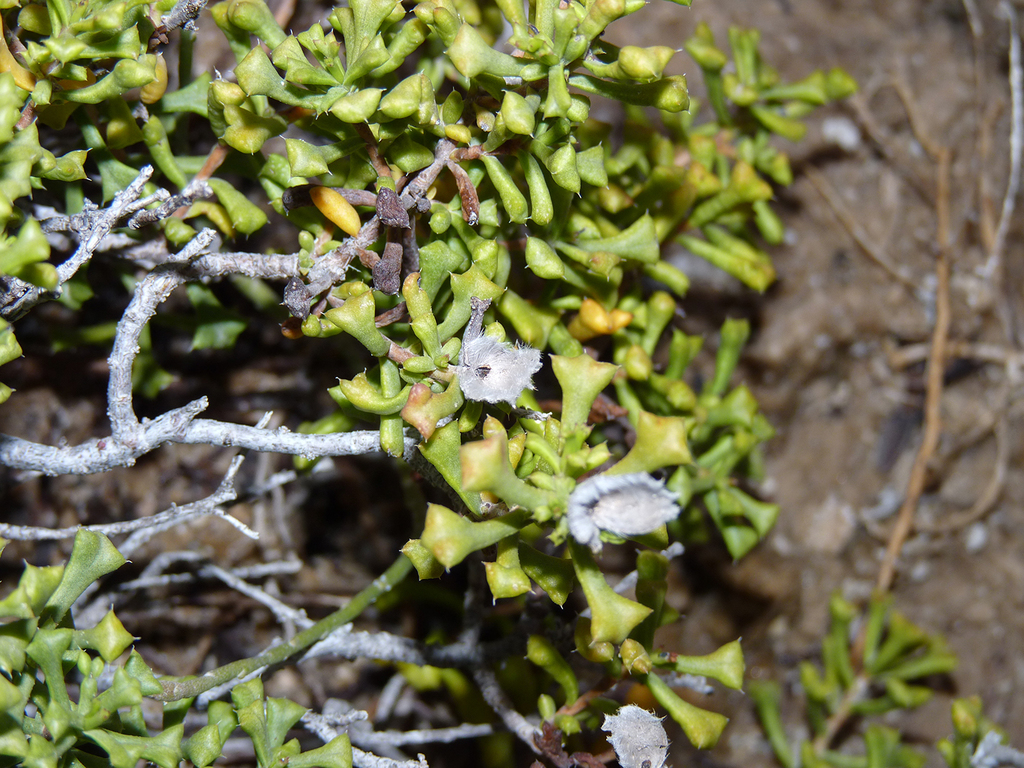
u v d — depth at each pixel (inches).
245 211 8.0
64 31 7.4
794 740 11.9
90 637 7.2
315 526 10.2
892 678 10.7
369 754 8.2
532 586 8.6
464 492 7.4
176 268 7.7
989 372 12.4
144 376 9.0
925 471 11.9
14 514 9.3
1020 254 12.5
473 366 7.4
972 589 12.5
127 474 9.6
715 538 11.6
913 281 12.0
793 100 9.8
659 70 7.4
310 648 8.6
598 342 9.4
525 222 8.0
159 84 8.0
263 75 7.4
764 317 11.5
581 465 7.1
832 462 12.1
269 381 9.7
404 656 8.8
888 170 12.0
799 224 11.8
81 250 7.5
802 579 12.0
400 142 7.8
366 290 7.6
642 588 8.1
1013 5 11.9
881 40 11.9
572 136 7.7
